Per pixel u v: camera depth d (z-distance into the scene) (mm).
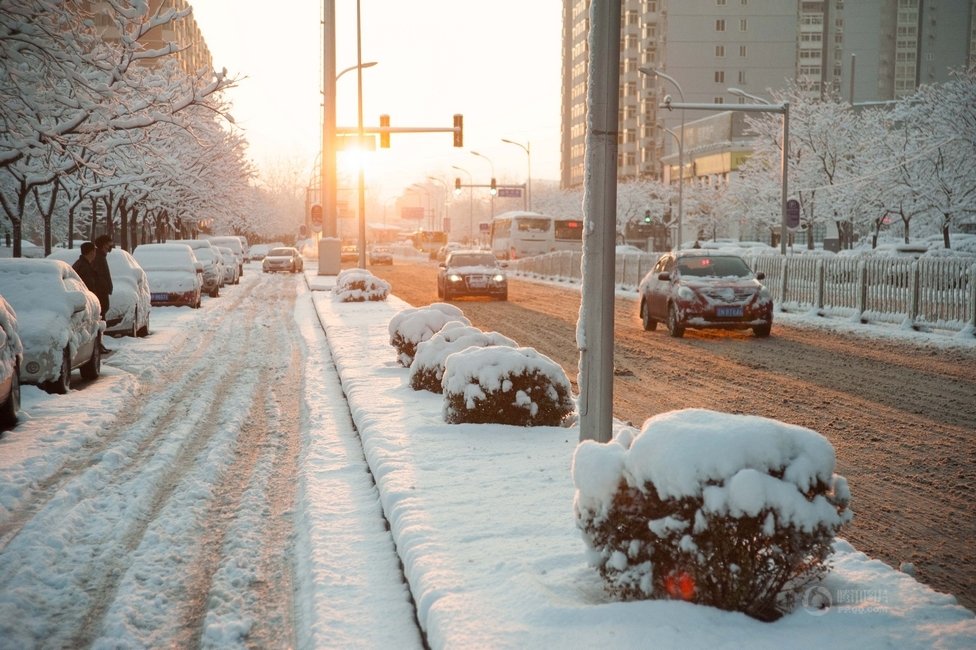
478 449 7891
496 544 5184
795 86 51812
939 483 7320
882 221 46875
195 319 23484
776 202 51312
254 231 108500
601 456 4266
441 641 3863
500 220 70625
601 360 6523
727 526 3916
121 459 8211
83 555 5645
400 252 112562
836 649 3688
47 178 16141
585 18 166875
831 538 3977
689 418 4207
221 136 42469
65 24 11711
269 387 12883
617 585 4258
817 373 13781
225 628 4477
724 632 3814
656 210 92312
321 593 4859
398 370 13172
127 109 12711
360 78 35562
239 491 7258
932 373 13758
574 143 173625
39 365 11305
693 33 122125
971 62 37688
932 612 4145
